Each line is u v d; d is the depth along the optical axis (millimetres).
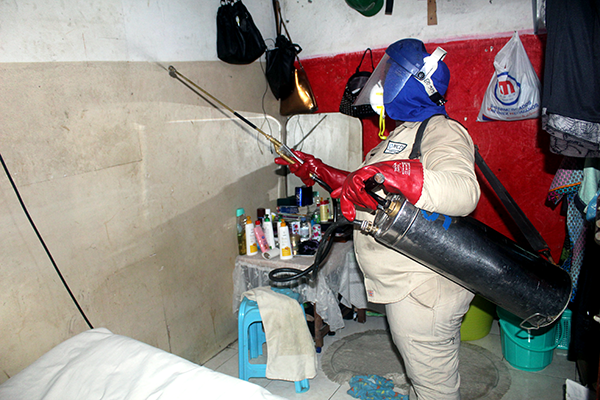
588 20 1125
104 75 1716
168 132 2033
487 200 2562
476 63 2424
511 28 2307
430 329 1318
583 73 1149
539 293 1254
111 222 1791
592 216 1168
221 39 2248
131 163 1860
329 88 2855
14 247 1456
